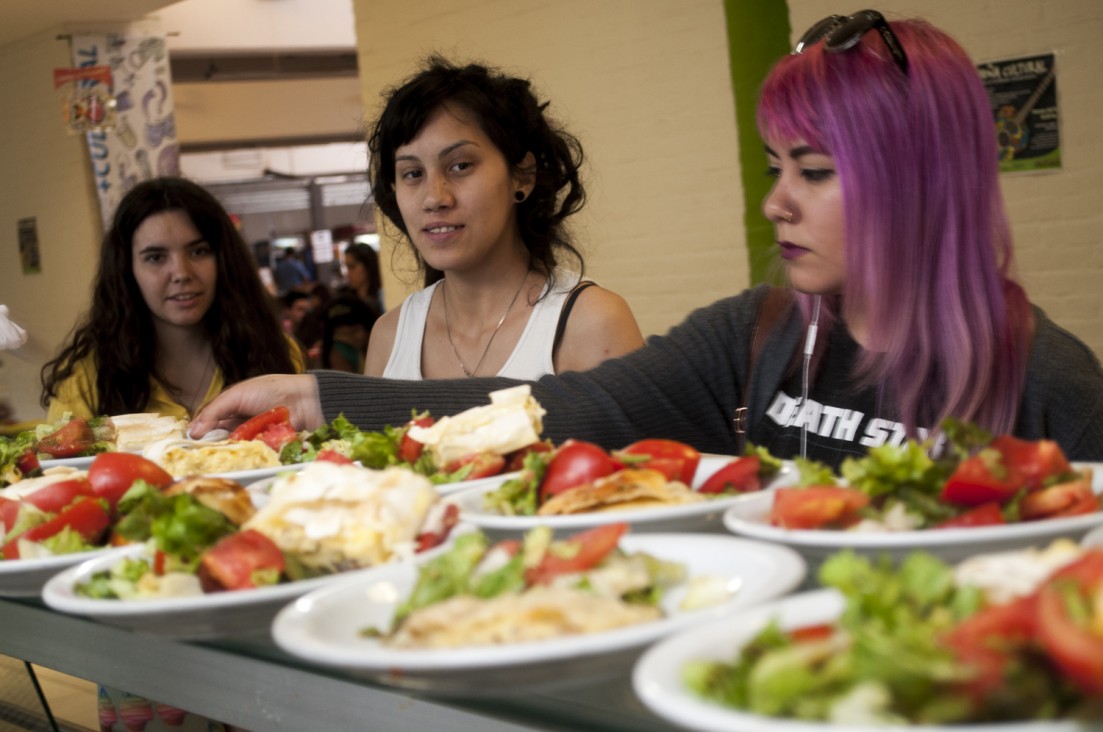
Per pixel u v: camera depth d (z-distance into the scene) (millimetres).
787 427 1601
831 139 1371
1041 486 788
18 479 1529
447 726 670
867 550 736
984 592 522
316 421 1567
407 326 2424
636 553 739
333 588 745
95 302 2812
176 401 2844
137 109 9016
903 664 444
